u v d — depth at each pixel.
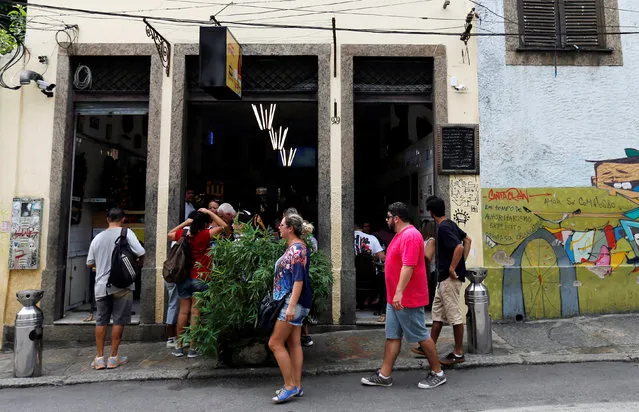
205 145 10.48
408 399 4.14
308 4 7.02
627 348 5.40
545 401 4.00
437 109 6.91
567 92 6.99
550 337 5.89
